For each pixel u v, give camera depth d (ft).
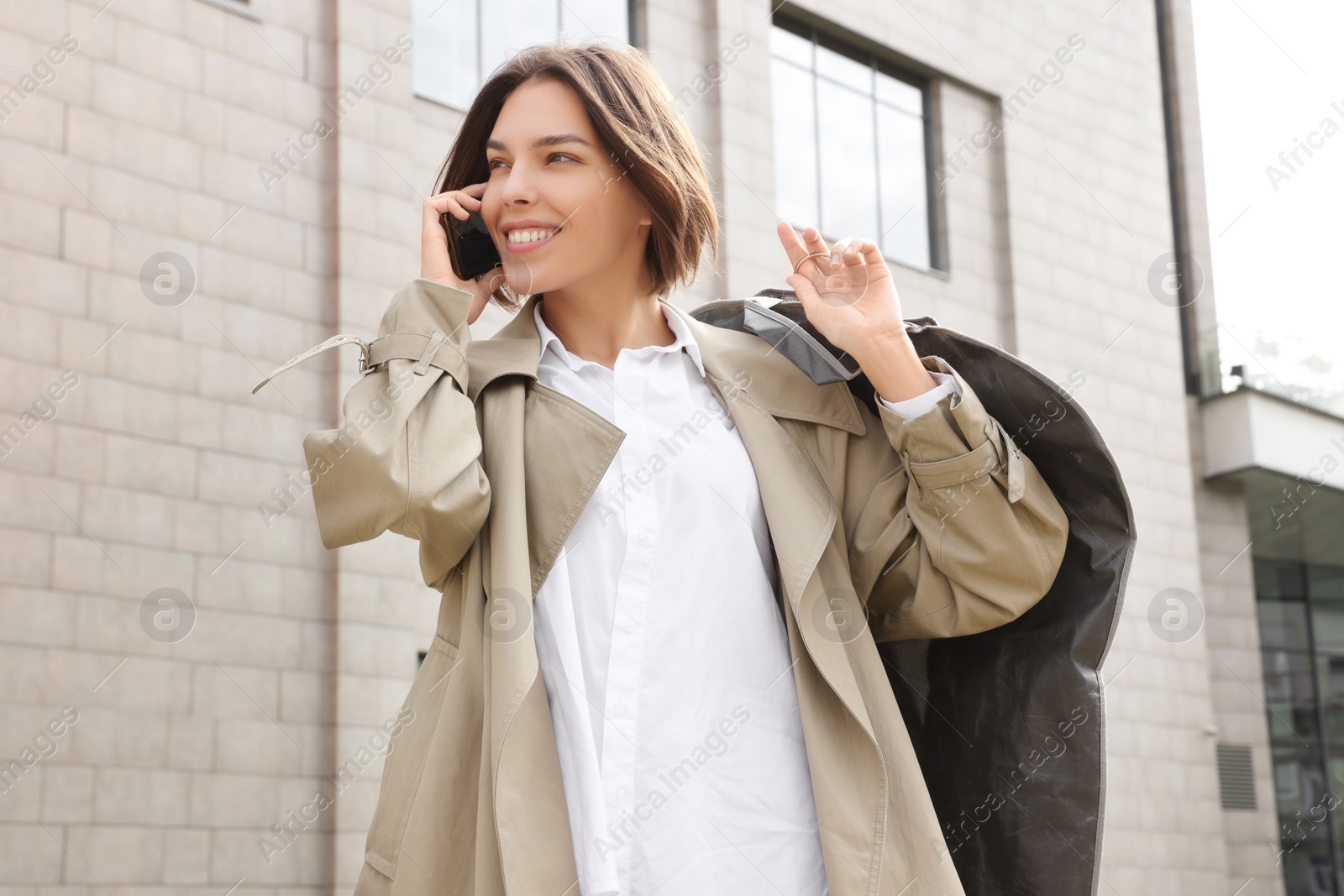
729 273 25.41
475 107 4.57
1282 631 34.78
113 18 19.84
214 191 20.43
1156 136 34.88
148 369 19.31
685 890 3.72
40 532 18.03
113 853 17.65
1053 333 31.27
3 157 18.63
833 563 4.18
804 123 28.17
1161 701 30.09
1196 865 29.43
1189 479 32.35
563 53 4.34
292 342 20.76
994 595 4.19
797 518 4.13
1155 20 35.81
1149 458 31.86
